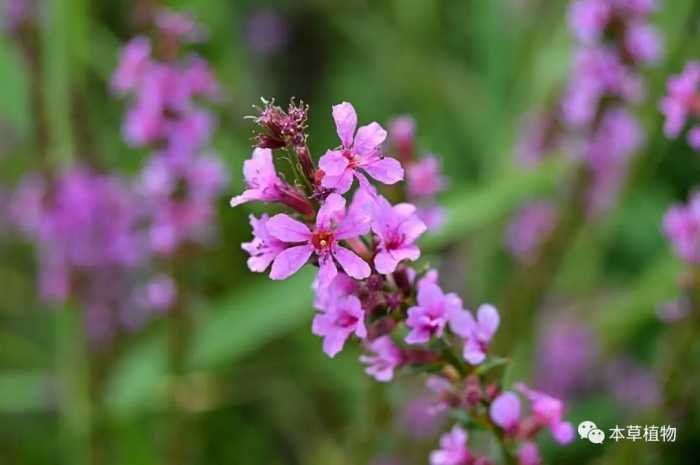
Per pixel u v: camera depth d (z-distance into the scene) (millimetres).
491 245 532
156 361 449
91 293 441
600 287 558
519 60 555
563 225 434
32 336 549
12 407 496
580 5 386
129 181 492
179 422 426
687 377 347
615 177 465
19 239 556
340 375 500
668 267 471
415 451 462
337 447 503
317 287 250
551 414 268
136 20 377
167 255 388
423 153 415
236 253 516
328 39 678
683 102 339
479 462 281
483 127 575
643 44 385
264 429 534
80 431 445
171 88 372
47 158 422
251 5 680
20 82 448
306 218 252
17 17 397
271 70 678
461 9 632
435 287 252
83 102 434
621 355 521
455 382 272
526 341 487
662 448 373
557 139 485
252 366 520
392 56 607
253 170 253
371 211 246
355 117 245
